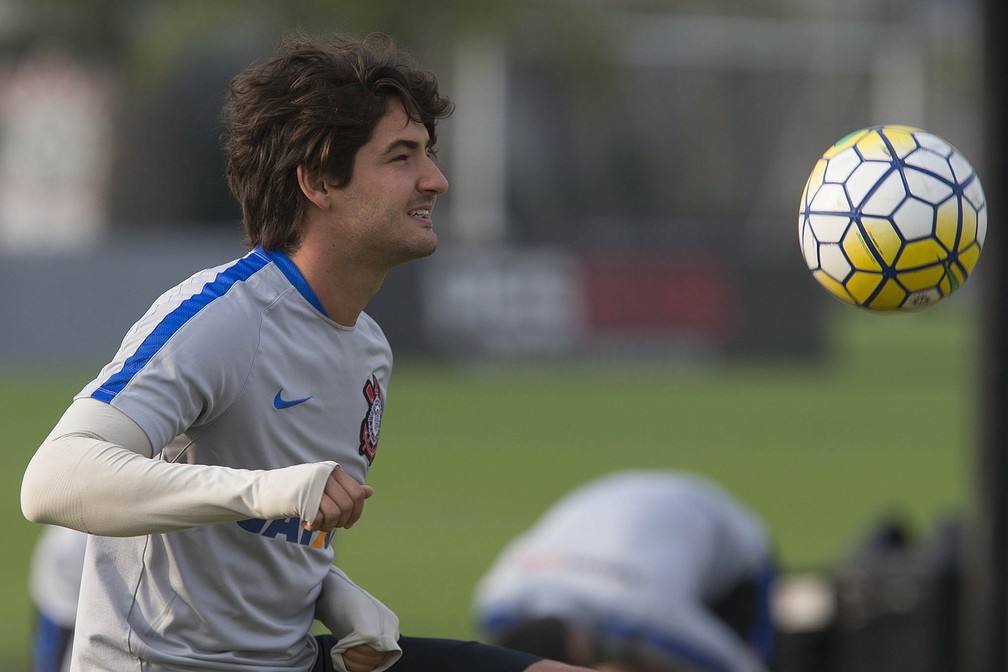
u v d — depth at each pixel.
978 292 18.19
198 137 100.00
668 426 54.59
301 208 9.42
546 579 17.53
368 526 35.22
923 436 52.84
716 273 75.19
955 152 9.60
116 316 70.50
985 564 18.06
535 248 73.75
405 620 25.70
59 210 80.06
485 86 108.94
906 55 127.62
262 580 9.65
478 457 46.31
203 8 94.50
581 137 119.00
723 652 17.52
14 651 23.70
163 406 8.77
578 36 110.50
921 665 18.86
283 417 9.34
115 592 9.55
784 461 46.22
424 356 72.38
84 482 8.41
